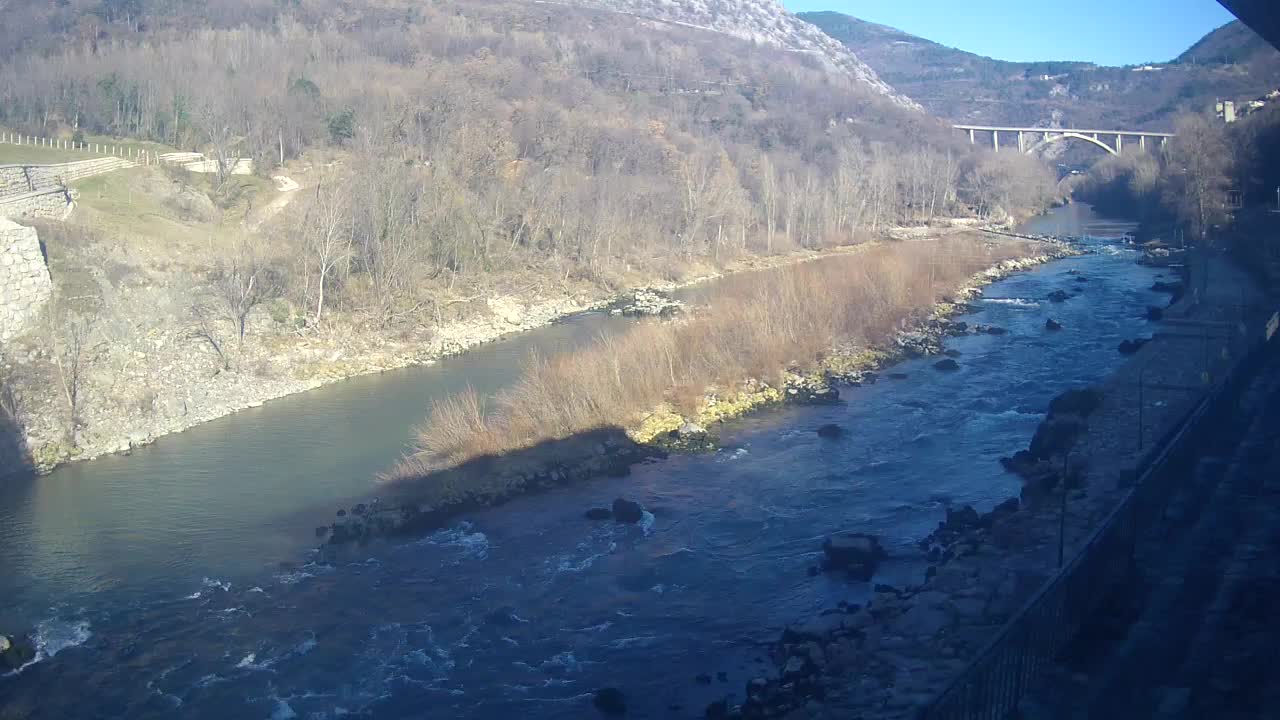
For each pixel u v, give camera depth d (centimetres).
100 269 7194
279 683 3297
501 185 11681
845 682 3003
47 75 12275
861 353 7725
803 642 3344
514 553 4288
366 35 19388
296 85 12838
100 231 7744
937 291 10250
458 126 12975
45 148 10131
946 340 8388
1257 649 2667
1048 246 14162
